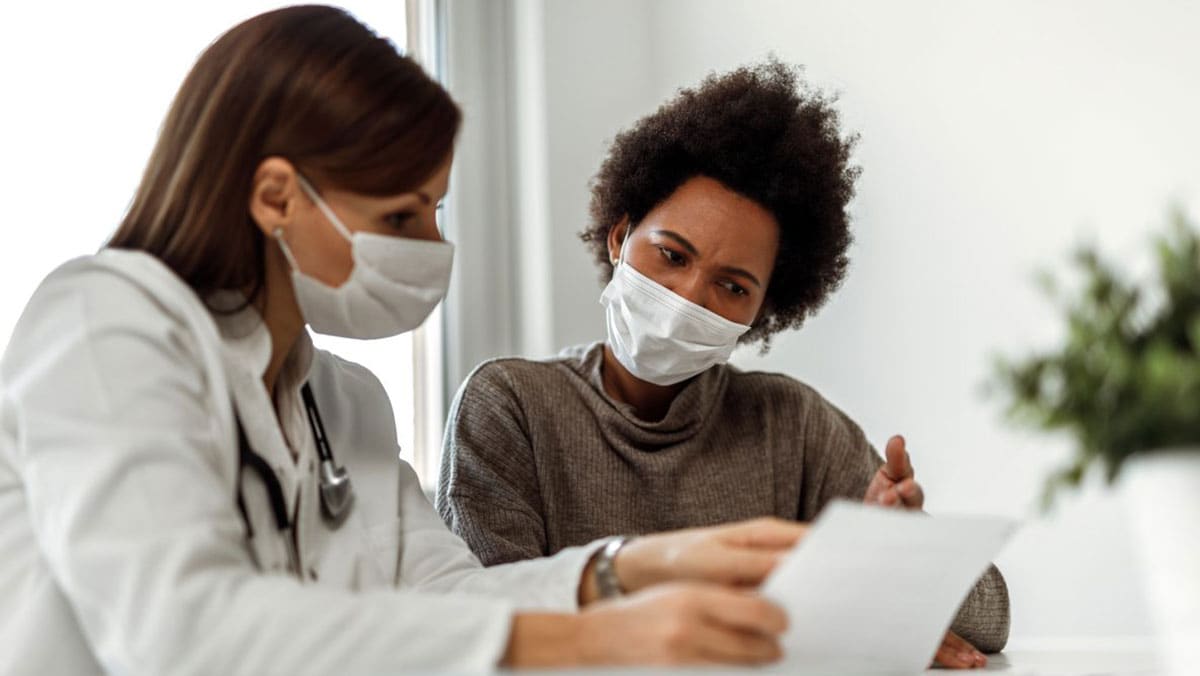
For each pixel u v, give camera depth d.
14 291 2.22
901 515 0.91
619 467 1.85
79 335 1.09
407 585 1.44
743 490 1.88
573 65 2.87
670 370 1.82
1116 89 2.10
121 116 2.37
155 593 0.96
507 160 2.90
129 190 2.36
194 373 1.13
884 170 2.45
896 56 2.46
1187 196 1.98
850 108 2.54
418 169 1.25
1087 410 0.84
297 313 1.32
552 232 2.79
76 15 2.35
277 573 1.21
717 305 1.80
